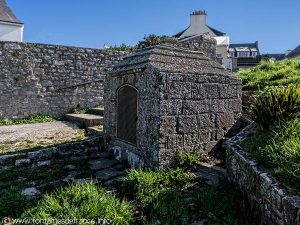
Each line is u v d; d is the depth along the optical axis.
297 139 3.54
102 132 7.12
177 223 3.18
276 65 13.12
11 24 19.44
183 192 3.99
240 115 5.80
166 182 4.18
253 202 3.31
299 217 2.29
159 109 4.59
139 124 5.13
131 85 5.38
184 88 4.88
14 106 10.45
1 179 4.57
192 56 5.59
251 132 4.57
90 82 11.87
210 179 4.37
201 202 3.61
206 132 5.21
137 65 5.22
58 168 5.15
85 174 4.83
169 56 5.26
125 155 5.58
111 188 4.20
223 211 3.40
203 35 14.88
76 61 11.56
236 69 24.22
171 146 4.73
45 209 3.07
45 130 8.40
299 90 4.47
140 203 3.62
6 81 10.30
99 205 3.17
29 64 10.70
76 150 6.17
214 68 5.65
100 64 12.06
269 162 3.30
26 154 5.68
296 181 2.72
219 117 5.41
